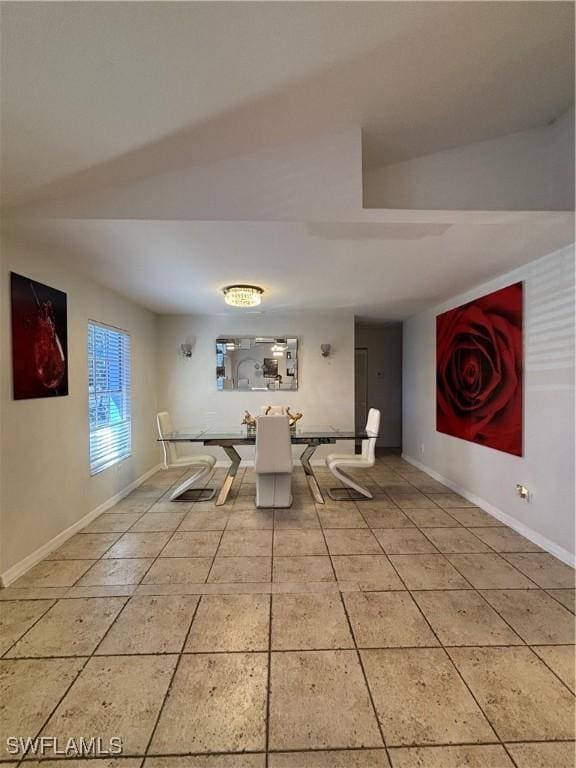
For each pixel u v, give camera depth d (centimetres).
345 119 186
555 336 270
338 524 325
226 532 310
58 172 190
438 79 163
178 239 240
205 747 132
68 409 303
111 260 285
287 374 556
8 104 150
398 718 141
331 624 193
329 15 127
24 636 185
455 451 423
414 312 529
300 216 200
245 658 171
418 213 204
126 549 279
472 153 216
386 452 649
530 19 135
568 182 205
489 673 162
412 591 223
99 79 144
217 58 140
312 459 568
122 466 411
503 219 211
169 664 167
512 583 231
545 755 128
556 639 183
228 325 553
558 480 265
